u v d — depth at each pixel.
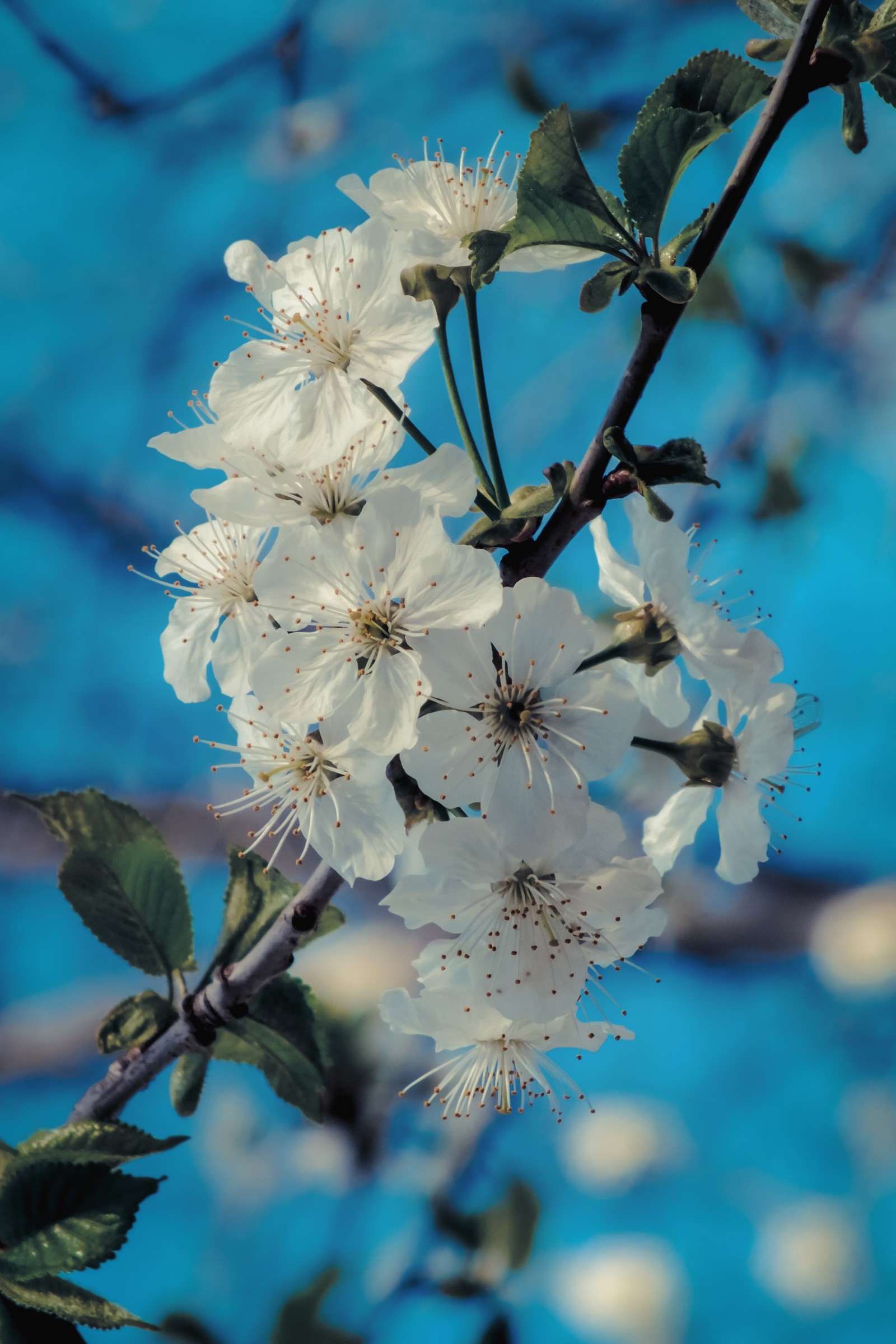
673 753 0.52
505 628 0.50
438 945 0.51
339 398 0.50
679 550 0.51
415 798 0.50
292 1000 0.52
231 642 0.52
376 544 0.50
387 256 0.51
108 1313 0.49
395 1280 0.59
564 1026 0.51
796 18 0.50
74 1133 0.50
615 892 0.50
